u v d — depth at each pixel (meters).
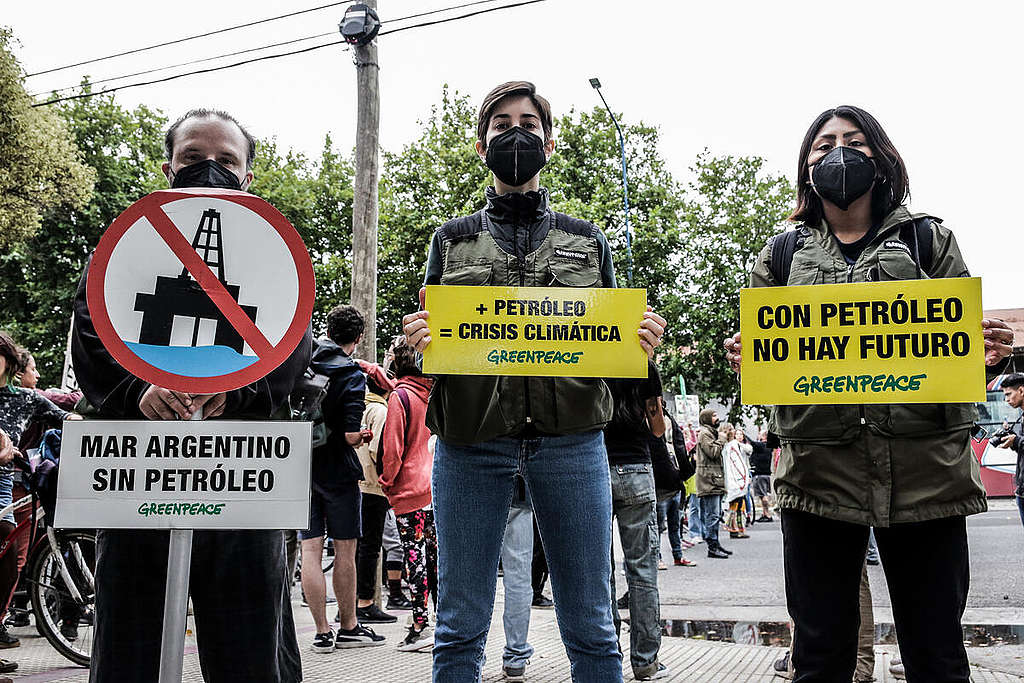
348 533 5.15
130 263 2.22
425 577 5.25
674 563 10.30
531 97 2.72
